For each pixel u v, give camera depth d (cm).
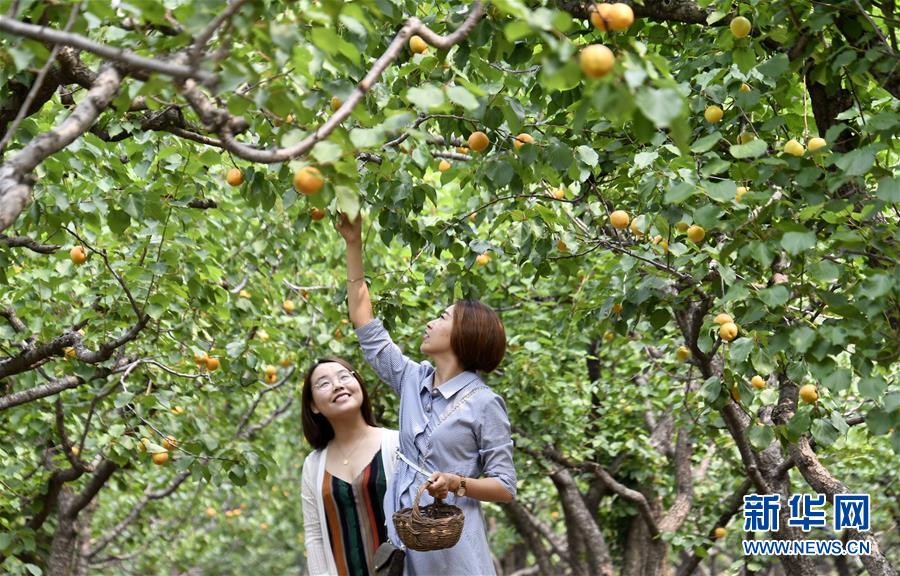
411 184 484
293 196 455
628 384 983
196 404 791
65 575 827
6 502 752
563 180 511
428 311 858
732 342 450
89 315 588
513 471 409
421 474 415
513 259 626
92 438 746
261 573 2192
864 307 355
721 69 448
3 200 259
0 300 670
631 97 264
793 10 404
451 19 401
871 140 392
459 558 401
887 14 411
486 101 399
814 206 355
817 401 443
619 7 295
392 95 429
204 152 504
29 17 360
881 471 964
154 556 1416
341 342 857
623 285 532
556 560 1781
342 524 437
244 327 789
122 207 479
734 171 385
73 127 279
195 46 267
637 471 1030
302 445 1330
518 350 872
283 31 282
